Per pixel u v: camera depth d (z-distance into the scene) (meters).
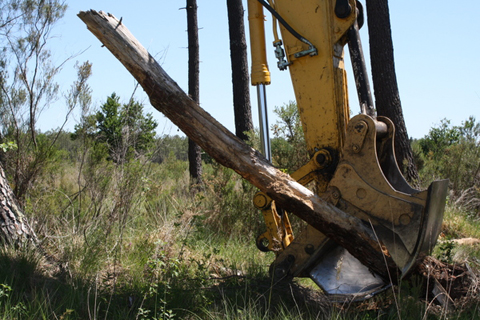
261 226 6.43
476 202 9.50
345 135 4.12
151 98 4.13
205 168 13.09
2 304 3.26
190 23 11.91
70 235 5.00
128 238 5.34
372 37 8.59
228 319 3.33
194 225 5.64
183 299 3.73
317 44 4.20
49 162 6.36
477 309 3.53
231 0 10.15
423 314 3.51
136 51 4.09
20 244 4.46
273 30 4.38
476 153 10.55
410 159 8.52
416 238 3.48
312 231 4.02
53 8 6.81
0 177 4.58
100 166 5.81
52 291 3.72
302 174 4.32
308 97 4.27
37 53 6.55
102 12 4.14
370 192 3.71
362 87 4.22
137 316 3.20
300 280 4.76
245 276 4.39
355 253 3.77
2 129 6.27
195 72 11.99
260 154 4.10
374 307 3.84
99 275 4.38
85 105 6.34
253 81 4.47
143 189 5.43
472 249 5.93
